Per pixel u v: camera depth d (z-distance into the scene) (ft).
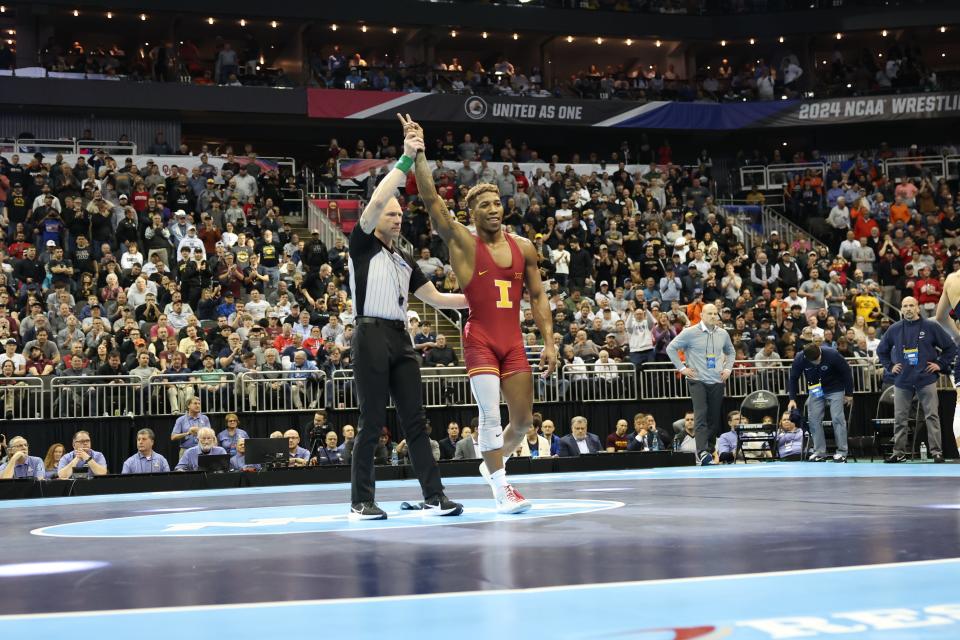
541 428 45.50
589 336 58.59
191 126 92.53
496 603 8.45
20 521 19.94
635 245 72.84
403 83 92.84
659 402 55.52
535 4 97.81
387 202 17.93
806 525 13.78
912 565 9.89
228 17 89.76
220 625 7.88
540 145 101.65
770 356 57.36
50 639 7.47
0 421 45.21
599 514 16.48
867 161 93.09
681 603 8.21
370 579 9.97
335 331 53.83
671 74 103.45
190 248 63.10
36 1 83.97
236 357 50.14
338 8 91.81
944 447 55.88
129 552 12.87
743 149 103.65
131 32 95.76
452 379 52.49
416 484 33.73
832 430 44.34
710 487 23.45
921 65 99.35
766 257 71.20
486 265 18.43
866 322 68.39
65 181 66.39
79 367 47.75
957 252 79.51
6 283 56.95
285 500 25.13
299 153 99.25
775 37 99.76
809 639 6.88
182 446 43.65
